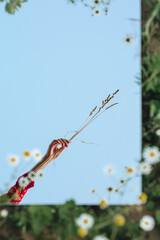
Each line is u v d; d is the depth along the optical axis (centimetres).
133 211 156
